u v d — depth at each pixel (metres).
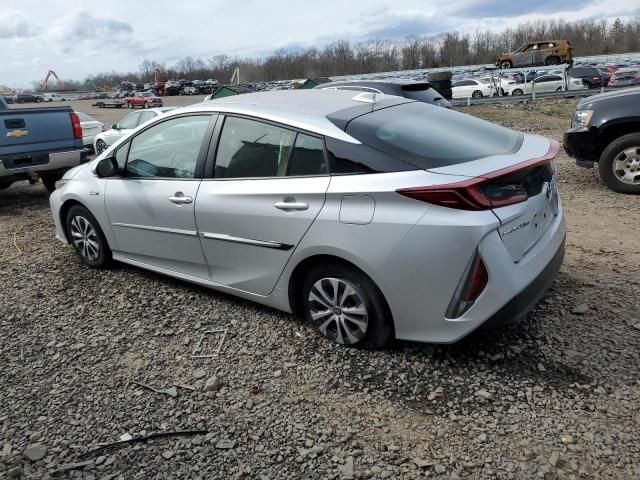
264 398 2.98
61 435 2.75
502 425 2.64
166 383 3.16
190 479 2.43
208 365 3.32
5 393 3.13
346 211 3.08
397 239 2.91
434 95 11.18
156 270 4.42
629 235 5.23
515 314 2.92
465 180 2.78
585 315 3.60
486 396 2.85
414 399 2.88
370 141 3.15
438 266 2.84
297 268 3.43
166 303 4.18
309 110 3.53
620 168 6.82
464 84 28.89
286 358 3.34
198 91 70.38
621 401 2.75
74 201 4.94
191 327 3.79
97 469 2.51
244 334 3.66
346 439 2.62
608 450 2.44
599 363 3.07
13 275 4.94
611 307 3.69
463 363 3.15
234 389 3.07
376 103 3.71
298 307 3.65
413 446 2.56
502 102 20.36
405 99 4.02
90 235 4.90
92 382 3.21
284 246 3.39
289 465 2.48
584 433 2.55
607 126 6.78
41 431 2.79
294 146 3.39
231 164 3.71
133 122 14.31
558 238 3.42
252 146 3.61
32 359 3.50
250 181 3.57
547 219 3.36
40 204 8.17
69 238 5.19
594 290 3.96
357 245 3.04
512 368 3.07
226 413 2.87
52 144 7.77
